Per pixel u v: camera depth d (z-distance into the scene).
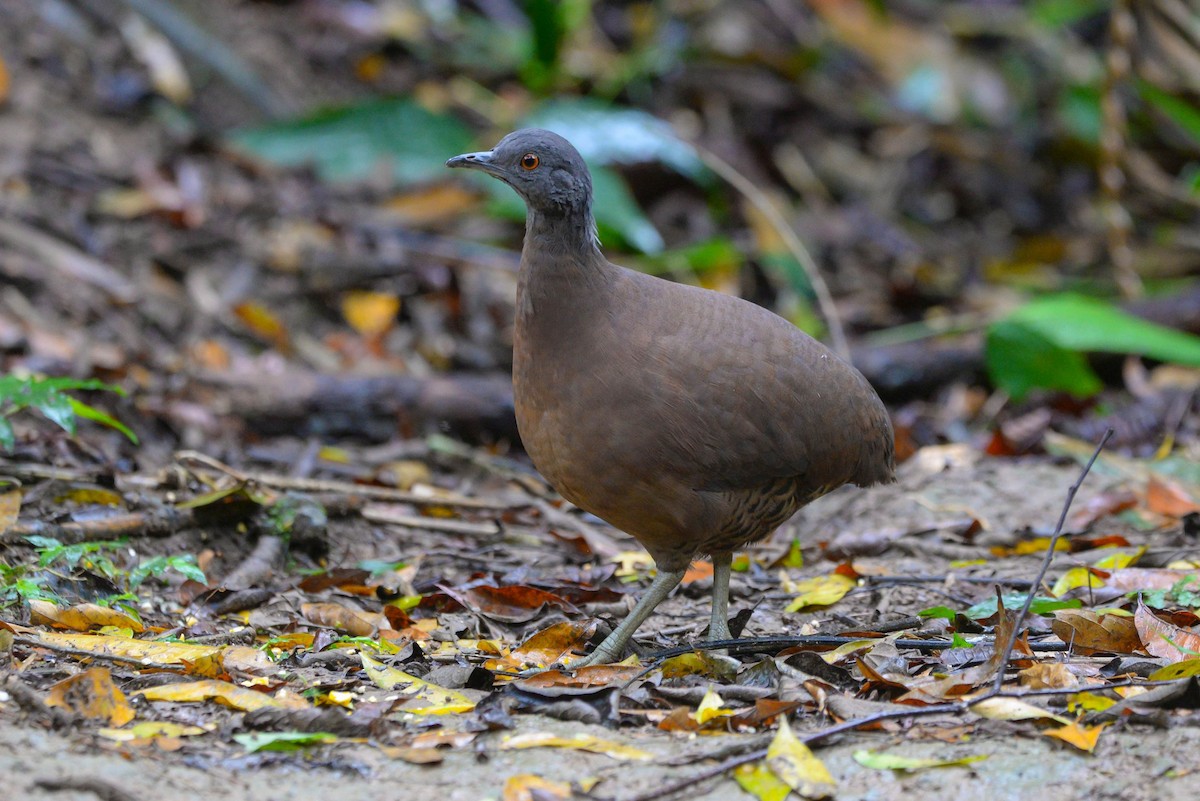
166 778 5.37
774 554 9.77
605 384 6.75
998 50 21.75
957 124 20.20
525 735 5.95
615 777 5.57
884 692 6.51
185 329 13.03
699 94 19.06
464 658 7.16
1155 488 10.34
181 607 7.93
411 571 8.73
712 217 17.02
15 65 15.58
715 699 6.25
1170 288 16.67
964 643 7.08
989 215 19.25
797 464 7.14
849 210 18.34
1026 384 13.21
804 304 15.25
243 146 15.73
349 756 5.72
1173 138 18.30
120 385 11.12
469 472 11.51
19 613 7.16
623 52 19.77
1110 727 5.92
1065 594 8.23
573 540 9.64
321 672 6.83
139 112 15.96
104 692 5.96
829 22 20.52
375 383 12.20
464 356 13.80
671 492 6.87
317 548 9.12
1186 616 7.45
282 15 18.55
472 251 15.39
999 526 10.22
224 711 6.12
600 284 6.91
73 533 8.27
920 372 14.06
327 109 16.08
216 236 14.45
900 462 12.20
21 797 5.05
